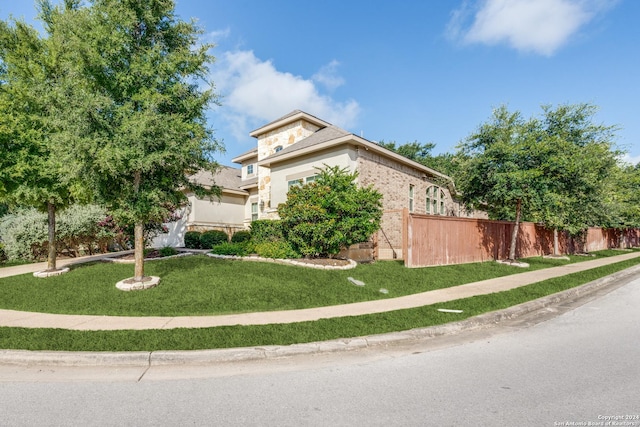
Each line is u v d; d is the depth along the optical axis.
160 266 10.76
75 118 7.23
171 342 4.95
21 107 9.62
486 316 6.41
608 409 3.22
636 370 4.12
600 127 13.74
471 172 13.27
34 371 4.27
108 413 3.24
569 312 7.17
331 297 7.96
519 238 17.61
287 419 3.09
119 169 7.59
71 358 4.46
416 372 4.15
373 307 7.16
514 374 4.04
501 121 13.08
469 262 14.15
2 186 9.56
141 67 7.99
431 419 3.06
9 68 10.09
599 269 13.32
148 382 3.95
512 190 12.27
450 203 23.81
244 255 12.22
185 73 8.59
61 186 9.90
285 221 11.84
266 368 4.34
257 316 6.50
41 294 8.20
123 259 12.02
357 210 11.70
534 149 12.05
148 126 7.59
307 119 20.16
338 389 3.71
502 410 3.21
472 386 3.73
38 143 9.43
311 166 16.33
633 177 22.73
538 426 2.94
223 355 4.59
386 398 3.48
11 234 14.62
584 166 12.28
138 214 8.27
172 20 8.85
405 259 11.95
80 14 7.81
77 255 16.38
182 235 21.20
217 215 22.27
